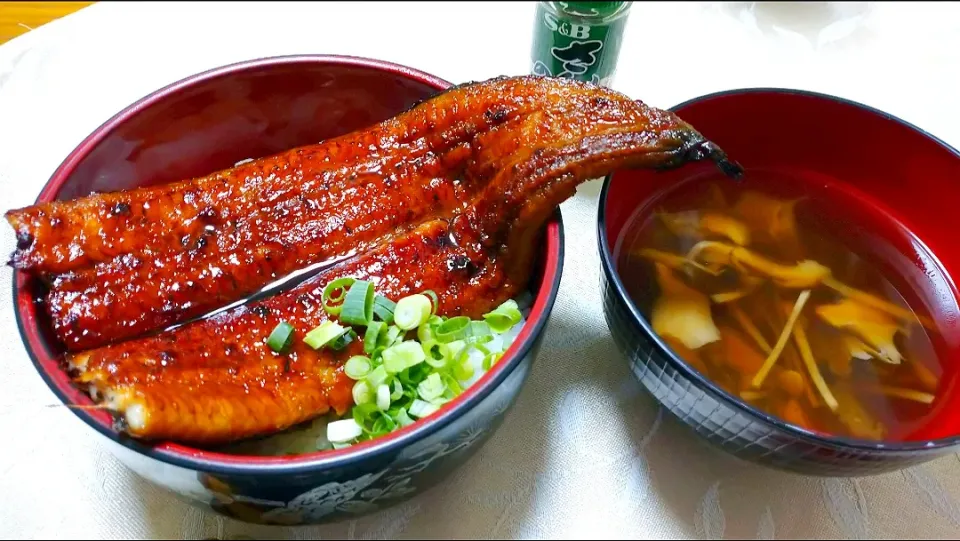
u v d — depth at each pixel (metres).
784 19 0.34
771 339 0.21
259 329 0.18
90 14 0.31
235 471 0.15
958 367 0.21
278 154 0.23
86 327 0.18
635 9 0.34
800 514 0.19
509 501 0.19
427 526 0.19
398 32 0.32
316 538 0.18
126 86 0.28
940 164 0.22
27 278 0.17
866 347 0.21
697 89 0.31
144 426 0.15
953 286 0.22
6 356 0.21
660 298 0.21
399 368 0.18
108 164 0.21
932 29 0.34
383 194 0.21
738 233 0.24
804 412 0.19
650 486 0.20
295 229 0.20
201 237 0.19
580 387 0.22
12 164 0.25
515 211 0.19
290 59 0.22
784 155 0.25
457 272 0.20
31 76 0.28
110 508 0.18
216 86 0.22
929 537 0.19
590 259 0.25
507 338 0.21
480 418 0.16
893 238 0.24
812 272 0.23
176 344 0.17
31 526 0.18
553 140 0.19
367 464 0.15
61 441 0.19
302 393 0.18
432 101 0.21
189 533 0.18
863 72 0.32
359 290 0.19
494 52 0.32
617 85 0.30
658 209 0.24
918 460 0.16
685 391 0.17
